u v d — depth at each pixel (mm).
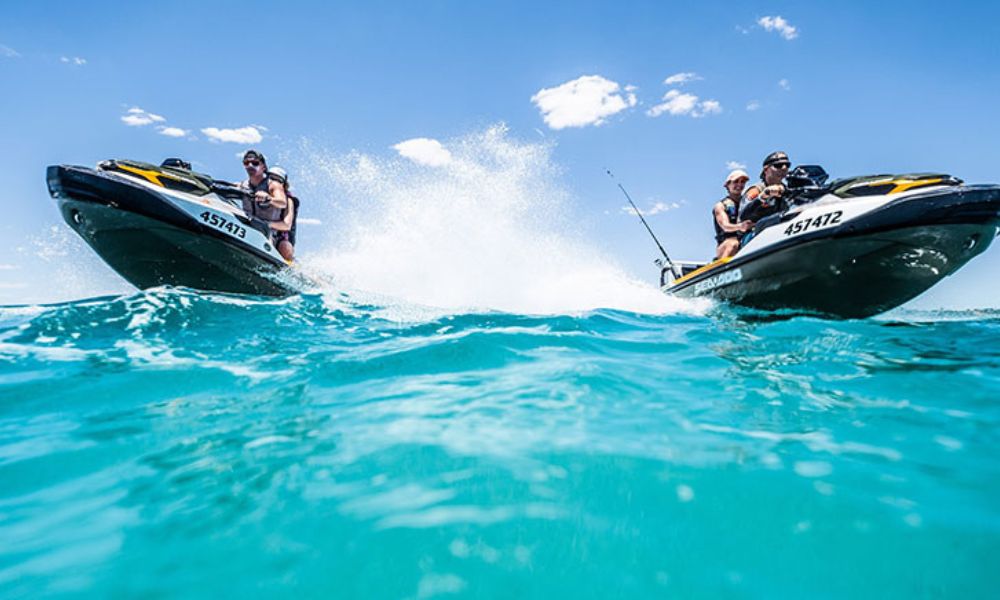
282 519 1281
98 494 1442
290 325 4242
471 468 1546
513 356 3168
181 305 4418
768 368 2926
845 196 4754
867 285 4805
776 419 2016
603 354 3305
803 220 4793
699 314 5738
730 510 1308
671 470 1530
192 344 3473
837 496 1375
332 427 1933
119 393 2408
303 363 2979
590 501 1348
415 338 3809
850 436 1829
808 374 2773
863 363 3021
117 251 5223
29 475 1568
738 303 5711
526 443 1751
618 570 1072
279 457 1661
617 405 2189
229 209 5520
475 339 3529
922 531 1212
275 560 1116
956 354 3262
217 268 5484
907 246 4363
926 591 1009
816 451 1686
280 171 6379
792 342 3770
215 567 1100
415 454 1661
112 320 3932
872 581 1039
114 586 1049
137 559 1139
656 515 1280
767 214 5715
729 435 1835
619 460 1601
